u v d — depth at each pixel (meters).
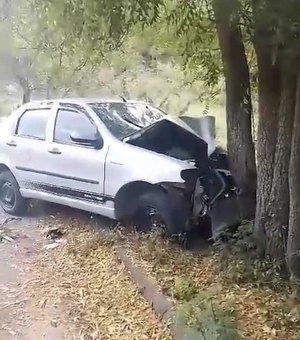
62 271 6.38
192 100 12.05
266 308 4.97
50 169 8.10
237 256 6.07
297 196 5.32
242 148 6.71
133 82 12.58
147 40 8.55
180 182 6.73
